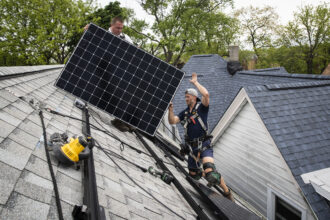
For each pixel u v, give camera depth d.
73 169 2.15
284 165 6.69
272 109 7.89
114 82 4.34
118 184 2.42
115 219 1.75
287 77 12.59
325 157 6.82
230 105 9.18
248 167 8.90
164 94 4.39
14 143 1.87
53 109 3.50
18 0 27.20
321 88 9.21
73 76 4.24
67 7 28.39
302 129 7.48
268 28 37.88
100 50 4.38
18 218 1.19
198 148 3.81
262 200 8.17
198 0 31.70
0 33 27.25
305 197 5.86
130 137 5.38
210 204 3.47
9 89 3.01
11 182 1.42
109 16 29.80
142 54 4.49
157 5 32.03
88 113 4.50
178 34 31.31
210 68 19.27
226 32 36.31
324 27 31.48
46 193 1.55
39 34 26.98
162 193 3.18
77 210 1.53
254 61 40.34
